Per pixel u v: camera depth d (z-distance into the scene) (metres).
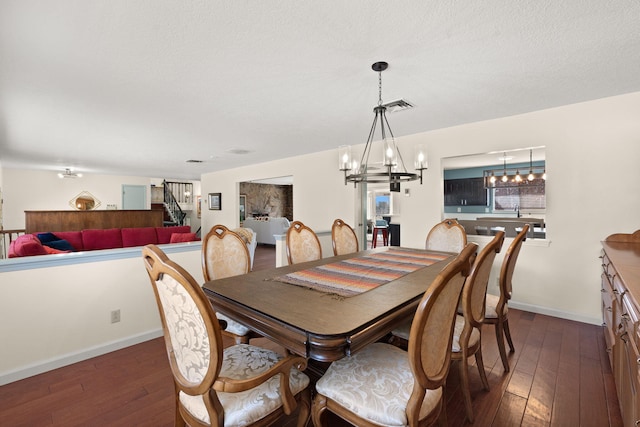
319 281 1.80
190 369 1.02
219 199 7.86
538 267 3.15
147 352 2.35
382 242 8.80
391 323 1.31
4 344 1.93
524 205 6.84
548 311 3.09
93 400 1.76
